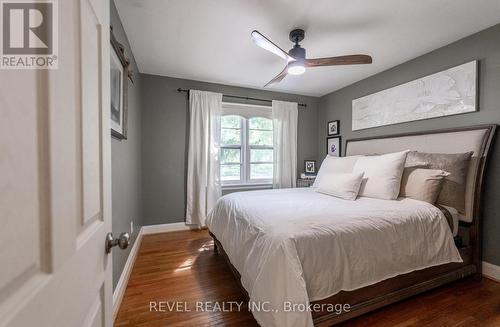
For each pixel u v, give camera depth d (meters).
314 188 3.08
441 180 2.00
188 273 2.15
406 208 1.80
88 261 0.62
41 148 0.41
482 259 2.09
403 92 2.80
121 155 1.96
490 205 2.05
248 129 3.96
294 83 3.62
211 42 2.37
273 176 3.97
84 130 0.59
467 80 2.19
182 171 3.50
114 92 1.70
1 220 0.31
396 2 1.76
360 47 2.45
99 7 0.72
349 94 3.69
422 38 2.27
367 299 1.48
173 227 3.44
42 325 0.40
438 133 2.36
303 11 1.86
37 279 0.39
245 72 3.19
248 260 1.45
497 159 2.01
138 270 2.21
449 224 1.85
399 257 1.55
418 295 1.78
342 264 1.36
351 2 1.76
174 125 3.43
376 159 2.44
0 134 0.31
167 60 2.81
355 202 2.10
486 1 1.75
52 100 0.43
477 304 1.68
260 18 1.96
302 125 4.27
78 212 0.56
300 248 1.28
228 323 1.51
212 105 3.53
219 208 2.44
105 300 0.76
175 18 1.96
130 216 2.37
